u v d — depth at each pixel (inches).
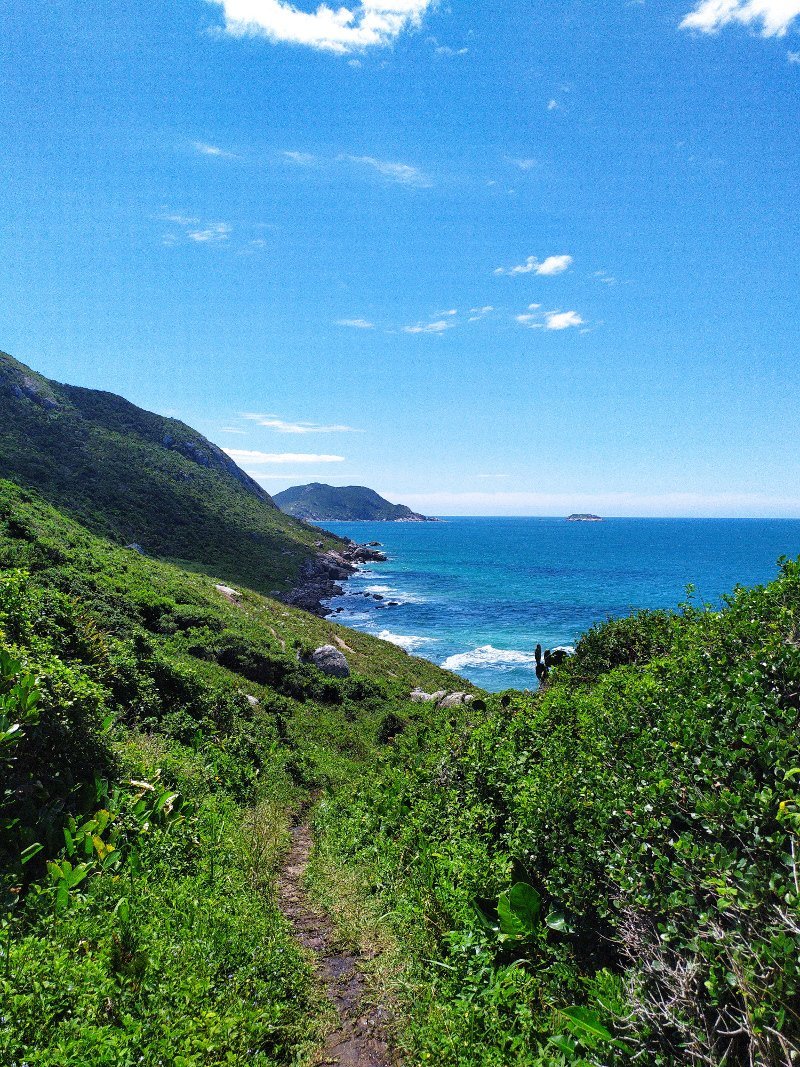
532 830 207.9
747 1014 109.6
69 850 204.7
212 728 544.1
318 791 577.6
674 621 360.8
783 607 212.1
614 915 158.6
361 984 203.8
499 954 191.6
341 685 1155.9
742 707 175.3
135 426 4709.6
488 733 336.8
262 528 4266.7
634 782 181.8
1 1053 114.8
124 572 1147.3
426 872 250.8
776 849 125.2
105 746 276.4
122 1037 130.0
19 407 3631.9
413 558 6136.8
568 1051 142.3
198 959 176.1
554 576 4436.5
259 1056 148.4
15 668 234.2
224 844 298.5
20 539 927.7
